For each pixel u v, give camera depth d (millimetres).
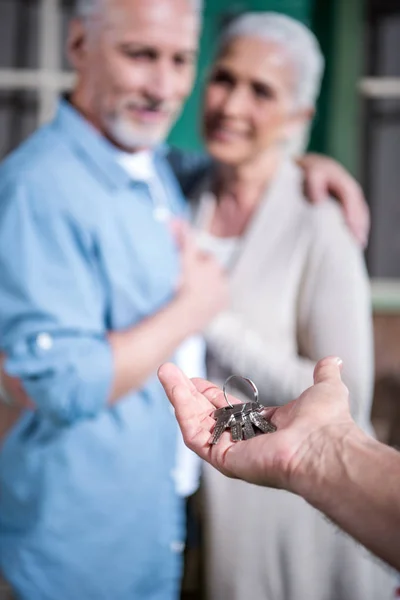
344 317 1478
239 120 1482
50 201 1258
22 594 1358
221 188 1484
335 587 1475
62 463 1323
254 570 1467
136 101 1386
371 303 1533
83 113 1370
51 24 1550
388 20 1550
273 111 1495
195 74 1481
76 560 1342
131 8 1382
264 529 1467
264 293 1460
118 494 1346
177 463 1438
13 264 1223
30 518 1344
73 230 1263
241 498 1462
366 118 1560
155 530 1396
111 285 1283
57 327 1213
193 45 1443
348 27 1533
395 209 1560
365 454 686
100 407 1241
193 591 1451
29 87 1551
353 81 1540
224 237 1476
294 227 1481
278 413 798
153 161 1456
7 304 1220
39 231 1246
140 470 1358
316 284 1481
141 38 1385
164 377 846
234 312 1448
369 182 1556
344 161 1533
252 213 1478
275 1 1509
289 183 1497
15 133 1552
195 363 1427
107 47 1375
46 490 1329
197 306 1345
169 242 1381
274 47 1493
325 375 807
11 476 1370
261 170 1489
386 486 656
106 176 1305
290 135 1514
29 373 1204
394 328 1537
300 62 1507
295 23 1515
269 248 1471
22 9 1543
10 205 1246
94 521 1339
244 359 1438
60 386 1206
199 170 1487
